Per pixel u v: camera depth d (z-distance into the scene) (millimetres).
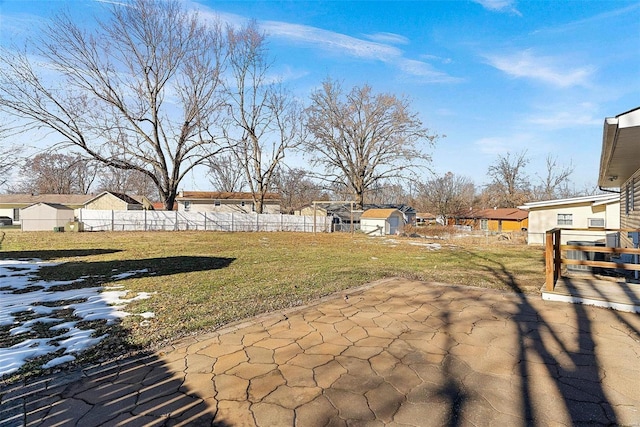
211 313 4125
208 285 5859
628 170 6953
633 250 4379
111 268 7816
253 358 2820
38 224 24234
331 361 2748
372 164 27219
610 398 2145
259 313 4145
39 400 2188
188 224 24047
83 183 42750
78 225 21000
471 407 2068
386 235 23766
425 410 2043
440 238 20812
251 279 6457
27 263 8570
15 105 16719
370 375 2500
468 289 5387
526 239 18906
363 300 4742
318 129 26516
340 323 3729
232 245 14273
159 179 26297
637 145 4555
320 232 26734
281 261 9383
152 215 23125
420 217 44188
